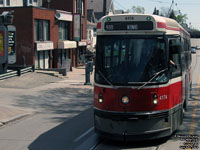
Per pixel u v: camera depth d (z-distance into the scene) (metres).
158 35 8.07
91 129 10.41
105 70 8.23
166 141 8.60
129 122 7.77
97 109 8.31
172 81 8.42
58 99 17.08
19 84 21.62
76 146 8.52
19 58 28.97
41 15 30.12
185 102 12.03
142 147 8.10
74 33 36.94
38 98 17.22
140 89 7.80
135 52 8.08
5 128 10.98
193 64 48.22
